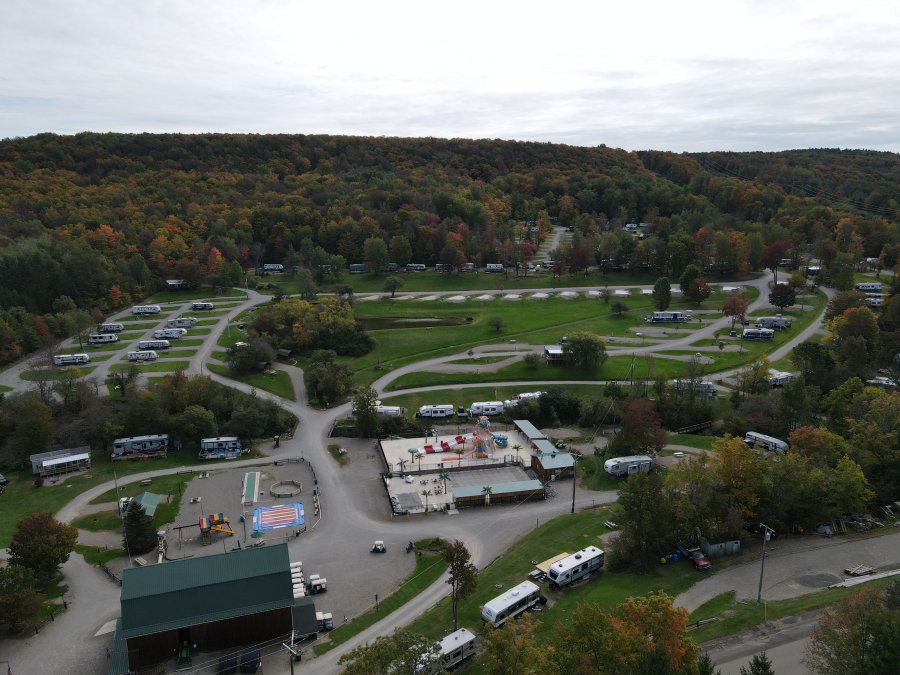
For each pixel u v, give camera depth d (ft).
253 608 256.73
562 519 355.36
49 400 498.28
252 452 455.63
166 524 357.41
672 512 294.87
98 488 401.08
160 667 245.04
